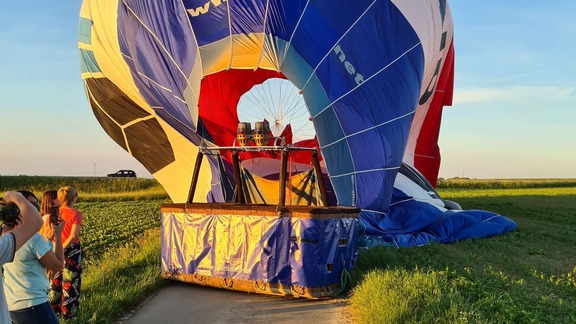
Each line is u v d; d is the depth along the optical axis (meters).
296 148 8.13
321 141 10.98
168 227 8.22
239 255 7.60
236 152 8.79
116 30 11.85
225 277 7.68
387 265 8.21
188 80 10.82
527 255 11.16
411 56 11.94
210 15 10.36
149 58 11.12
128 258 9.60
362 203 11.74
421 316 5.44
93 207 27.73
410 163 17.94
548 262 10.34
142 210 25.47
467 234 13.33
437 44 14.70
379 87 11.20
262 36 10.41
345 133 11.10
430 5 13.23
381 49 11.19
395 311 5.52
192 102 11.04
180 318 6.37
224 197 12.83
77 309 5.95
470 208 23.41
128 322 6.19
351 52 10.84
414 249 10.94
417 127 17.95
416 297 6.09
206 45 10.54
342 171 11.21
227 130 13.85
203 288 7.98
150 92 11.58
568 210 22.83
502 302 6.18
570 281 8.43
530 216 20.02
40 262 4.07
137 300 7.04
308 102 10.88
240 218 7.63
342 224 7.69
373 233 12.20
